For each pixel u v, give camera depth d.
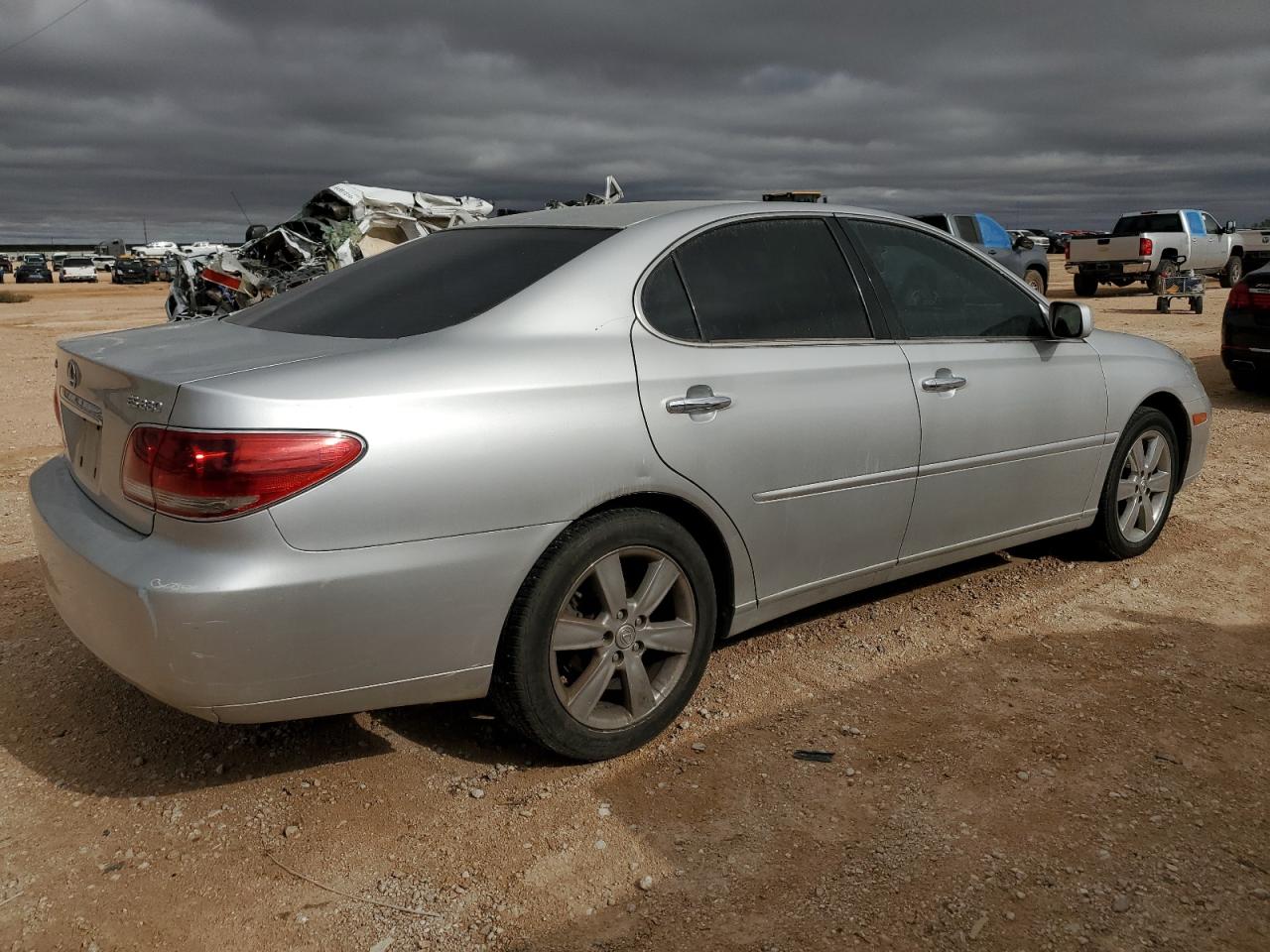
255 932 2.35
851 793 2.88
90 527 2.68
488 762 3.06
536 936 2.33
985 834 2.68
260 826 2.74
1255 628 4.04
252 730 3.24
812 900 2.44
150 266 67.00
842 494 3.48
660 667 3.18
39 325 21.89
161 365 2.66
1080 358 4.36
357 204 14.52
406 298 3.12
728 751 3.12
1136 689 3.50
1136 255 22.72
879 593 4.41
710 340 3.20
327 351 2.73
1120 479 4.65
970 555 4.09
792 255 3.53
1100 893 2.44
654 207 3.49
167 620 2.39
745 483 3.19
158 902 2.45
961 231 17.39
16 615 4.12
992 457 3.96
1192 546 5.01
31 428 8.16
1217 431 7.80
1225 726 3.24
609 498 2.87
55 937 2.33
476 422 2.64
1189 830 2.69
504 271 3.14
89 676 3.60
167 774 2.99
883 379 3.56
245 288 14.30
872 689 3.52
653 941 2.31
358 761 3.06
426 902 2.45
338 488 2.46
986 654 3.79
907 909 2.40
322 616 2.48
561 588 2.82
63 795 2.89
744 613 3.36
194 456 2.40
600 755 3.03
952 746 3.13
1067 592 4.40
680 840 2.68
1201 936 2.30
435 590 2.61
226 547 2.40
